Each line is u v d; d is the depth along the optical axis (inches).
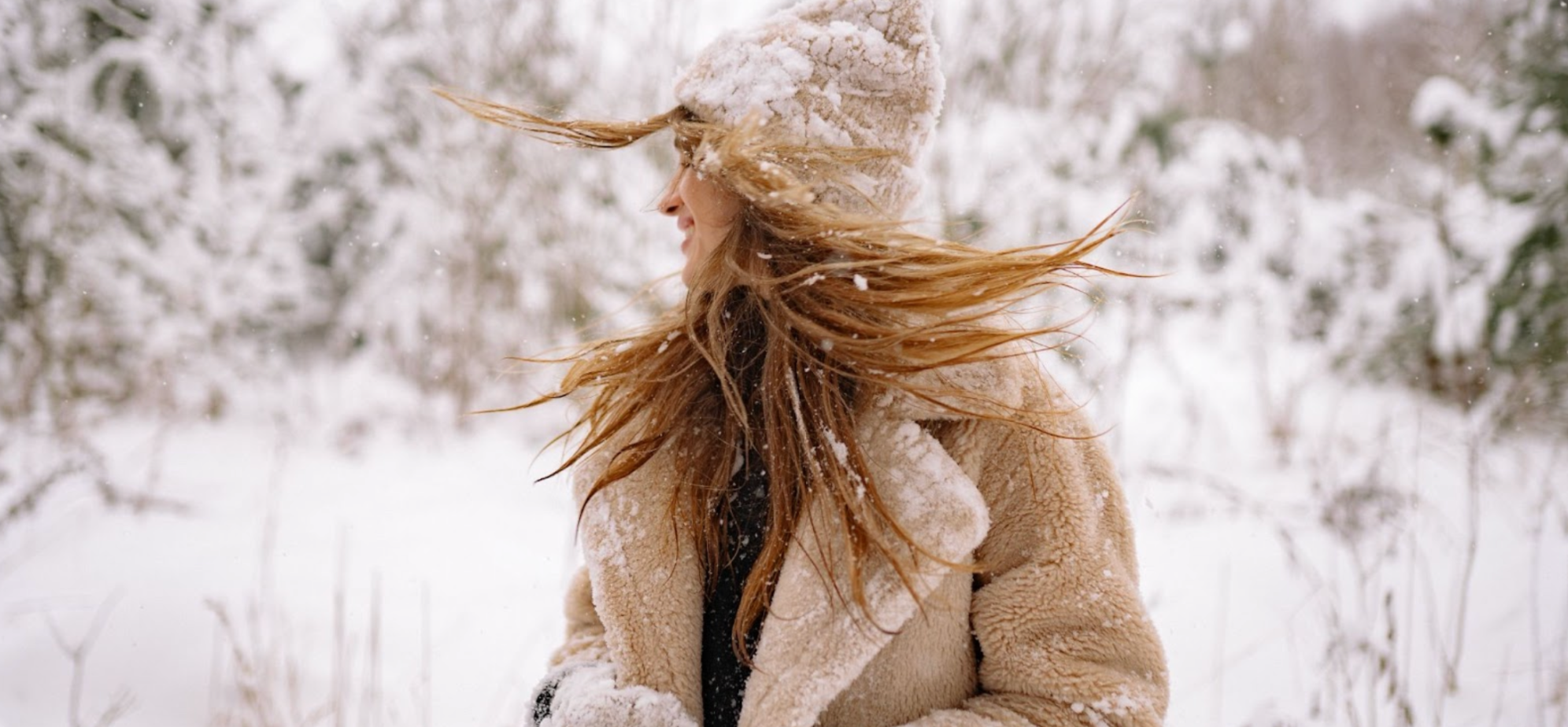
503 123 58.2
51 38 197.8
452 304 226.2
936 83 50.7
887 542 44.5
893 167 50.4
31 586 122.2
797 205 46.0
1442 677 96.7
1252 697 100.0
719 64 50.8
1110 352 200.1
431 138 229.6
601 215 222.4
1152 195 210.7
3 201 188.1
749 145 46.2
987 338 45.3
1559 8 184.2
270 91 228.2
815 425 46.1
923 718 44.6
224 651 109.1
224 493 164.2
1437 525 133.5
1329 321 227.6
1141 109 213.8
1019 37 211.0
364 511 161.8
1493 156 192.9
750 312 51.9
